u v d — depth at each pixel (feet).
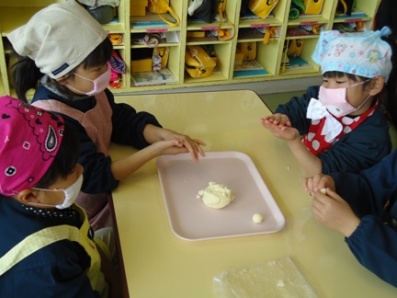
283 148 3.98
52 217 2.65
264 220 3.10
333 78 3.67
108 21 7.64
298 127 4.45
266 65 9.42
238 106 4.61
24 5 7.96
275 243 2.93
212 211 3.14
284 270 2.71
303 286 2.61
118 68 7.93
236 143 3.99
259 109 4.59
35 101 3.35
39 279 2.37
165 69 8.84
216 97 4.74
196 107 4.52
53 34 3.05
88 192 3.30
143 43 7.93
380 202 3.34
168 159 3.67
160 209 3.13
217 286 2.57
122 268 2.65
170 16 8.07
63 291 2.44
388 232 2.73
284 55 9.26
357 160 3.74
